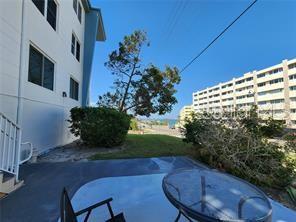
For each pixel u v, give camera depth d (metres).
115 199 3.09
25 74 5.23
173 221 2.51
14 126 3.47
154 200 3.09
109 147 7.45
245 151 4.43
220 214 1.60
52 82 7.18
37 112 5.97
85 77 11.77
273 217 2.75
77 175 4.15
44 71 6.48
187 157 5.95
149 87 13.80
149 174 4.29
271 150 4.36
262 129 5.49
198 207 1.70
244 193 2.05
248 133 4.80
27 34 5.29
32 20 5.56
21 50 5.03
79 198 3.09
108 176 4.12
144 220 2.53
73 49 9.98
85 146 7.61
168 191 2.01
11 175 3.43
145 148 7.38
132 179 3.97
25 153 5.07
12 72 4.73
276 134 5.42
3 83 4.42
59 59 7.71
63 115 8.32
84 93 11.70
